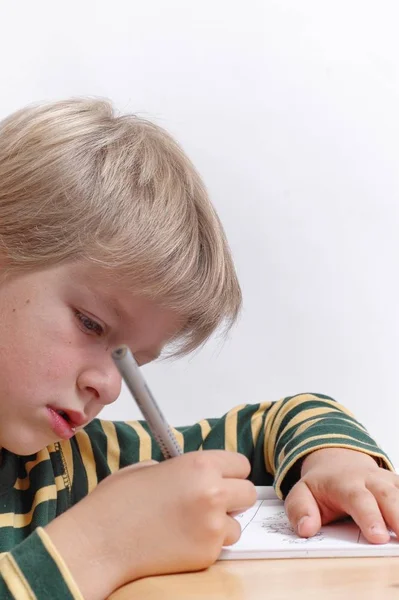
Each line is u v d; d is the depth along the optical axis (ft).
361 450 2.23
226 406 3.58
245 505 1.75
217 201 3.60
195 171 2.47
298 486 2.03
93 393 2.06
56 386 2.03
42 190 2.14
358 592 1.39
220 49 3.59
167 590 1.43
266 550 1.68
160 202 2.19
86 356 2.04
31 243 2.08
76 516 1.61
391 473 2.05
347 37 3.67
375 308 3.67
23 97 3.47
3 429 2.10
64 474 2.48
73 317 2.05
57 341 2.02
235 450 2.83
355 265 3.66
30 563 1.47
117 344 2.10
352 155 3.66
